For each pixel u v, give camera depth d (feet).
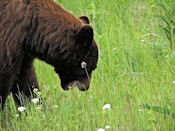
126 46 44.37
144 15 53.06
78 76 35.09
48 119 32.73
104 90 37.24
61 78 35.86
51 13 33.04
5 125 33.96
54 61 34.09
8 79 33.27
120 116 32.37
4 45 32.17
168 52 42.88
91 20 47.55
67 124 32.32
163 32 47.16
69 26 33.01
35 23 32.68
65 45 32.99
